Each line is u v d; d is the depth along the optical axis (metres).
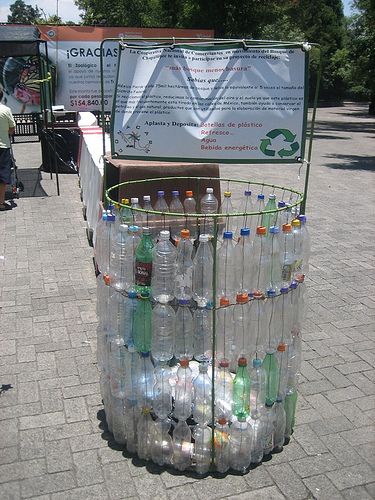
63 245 6.92
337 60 43.53
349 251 6.86
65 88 14.60
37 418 3.45
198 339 2.90
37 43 9.13
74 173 11.81
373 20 22.52
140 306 2.91
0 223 7.91
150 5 27.53
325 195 10.21
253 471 3.01
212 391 2.84
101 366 3.28
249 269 2.85
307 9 31.11
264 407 3.05
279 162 3.21
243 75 3.11
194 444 3.00
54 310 5.03
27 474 2.96
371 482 2.94
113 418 3.16
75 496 2.81
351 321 4.91
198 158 3.22
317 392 3.80
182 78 3.15
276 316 2.95
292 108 3.13
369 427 3.41
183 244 2.85
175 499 2.79
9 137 8.38
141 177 4.52
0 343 4.40
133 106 3.21
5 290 5.48
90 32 14.67
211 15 21.73
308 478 2.96
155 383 3.02
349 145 18.70
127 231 2.98
